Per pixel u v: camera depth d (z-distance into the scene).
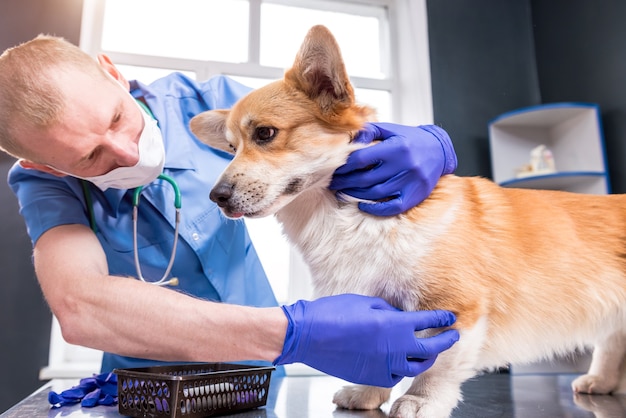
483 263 1.04
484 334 1.02
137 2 2.77
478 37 2.90
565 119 2.55
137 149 1.06
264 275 1.74
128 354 0.89
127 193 1.35
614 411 1.03
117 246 1.34
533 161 2.44
